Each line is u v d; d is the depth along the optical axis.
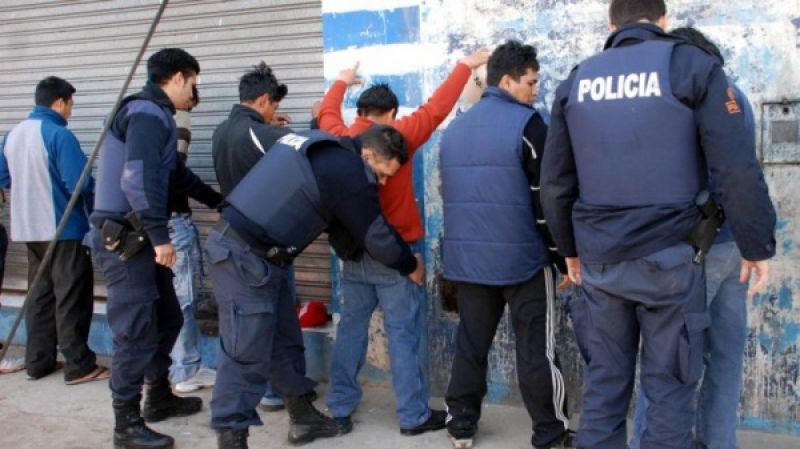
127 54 5.08
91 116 5.25
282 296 3.74
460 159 3.47
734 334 3.02
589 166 2.66
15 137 4.69
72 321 4.65
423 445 3.75
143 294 3.69
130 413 3.78
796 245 3.48
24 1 5.34
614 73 2.61
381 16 4.12
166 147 3.68
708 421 3.10
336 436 3.87
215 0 4.78
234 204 3.32
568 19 3.75
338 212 3.31
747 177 2.42
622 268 2.62
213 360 4.72
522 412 4.05
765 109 3.46
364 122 3.76
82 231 4.67
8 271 5.70
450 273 3.57
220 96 4.83
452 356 4.18
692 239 2.58
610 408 2.78
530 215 3.39
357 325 3.87
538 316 3.48
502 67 3.44
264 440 3.88
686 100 2.50
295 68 4.61
